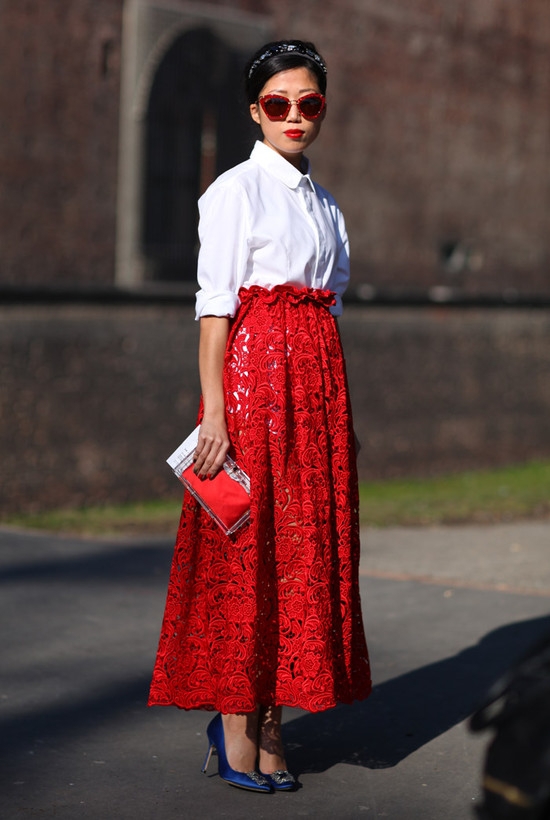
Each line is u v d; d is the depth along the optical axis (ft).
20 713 28.73
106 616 38.52
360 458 124.88
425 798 23.77
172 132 126.52
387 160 147.64
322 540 22.57
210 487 22.17
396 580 45.91
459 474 134.00
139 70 118.32
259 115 23.48
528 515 75.56
